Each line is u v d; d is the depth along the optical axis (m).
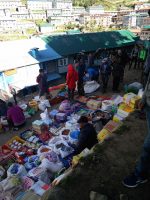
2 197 4.74
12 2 128.38
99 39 22.27
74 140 6.39
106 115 7.79
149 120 2.68
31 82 16.20
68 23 96.06
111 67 10.93
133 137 4.20
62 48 19.59
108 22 93.50
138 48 14.31
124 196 2.85
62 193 3.08
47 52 18.67
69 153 5.98
